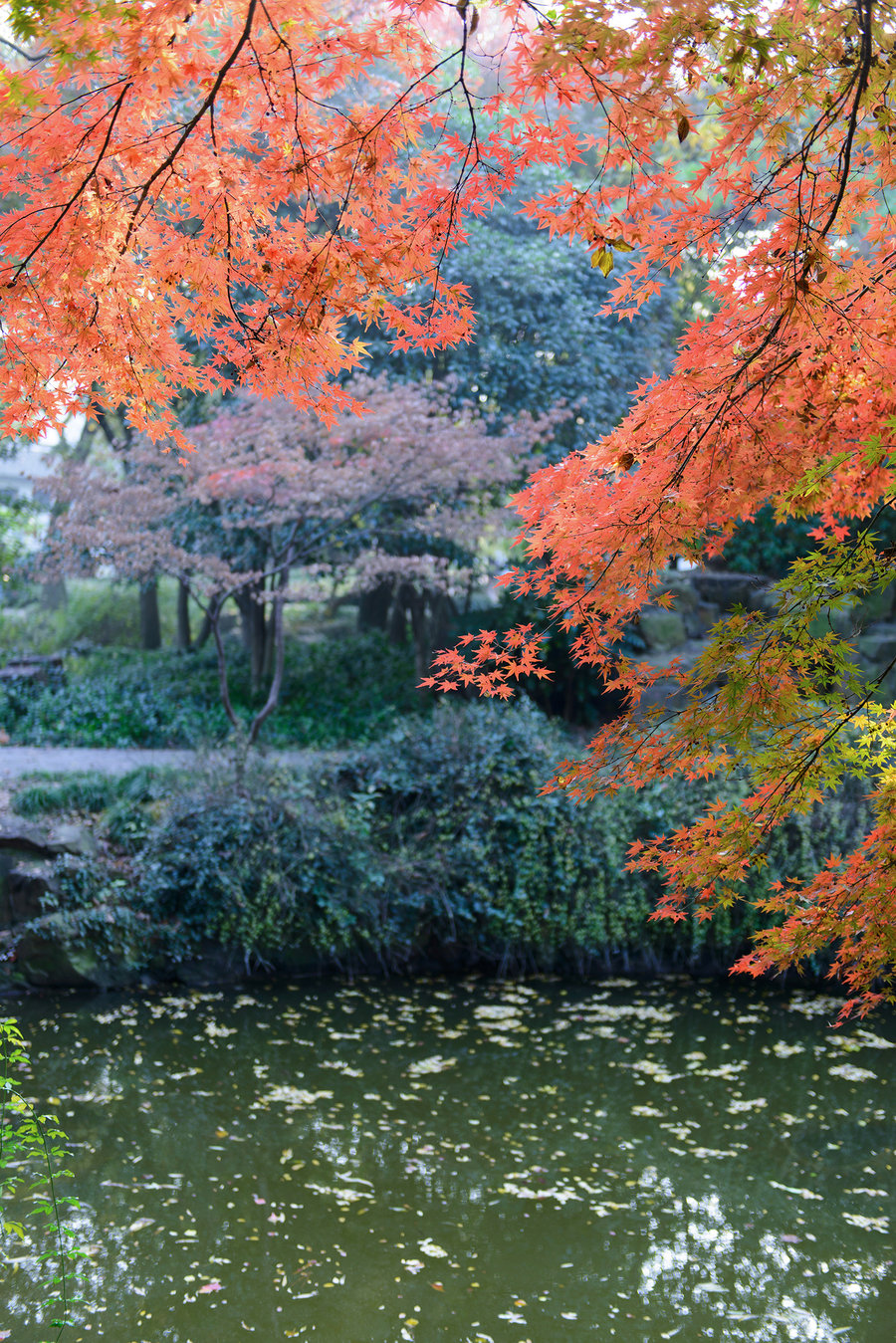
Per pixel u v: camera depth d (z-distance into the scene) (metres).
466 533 10.33
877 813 3.39
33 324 2.86
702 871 3.46
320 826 8.71
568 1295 4.29
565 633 11.64
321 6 2.54
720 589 13.23
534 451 12.54
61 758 10.89
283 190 2.84
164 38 2.47
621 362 12.17
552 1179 5.29
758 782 3.29
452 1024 7.54
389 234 2.89
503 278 11.23
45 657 14.34
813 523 13.18
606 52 2.48
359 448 9.53
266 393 3.15
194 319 3.02
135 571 9.52
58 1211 4.81
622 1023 7.67
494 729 9.65
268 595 9.78
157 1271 4.36
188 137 2.77
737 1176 5.37
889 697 10.89
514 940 8.85
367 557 10.30
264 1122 5.85
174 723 12.41
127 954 8.06
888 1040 7.40
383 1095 6.28
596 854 8.97
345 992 8.20
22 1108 3.86
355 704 13.12
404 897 8.73
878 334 3.16
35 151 2.63
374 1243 4.64
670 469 3.28
